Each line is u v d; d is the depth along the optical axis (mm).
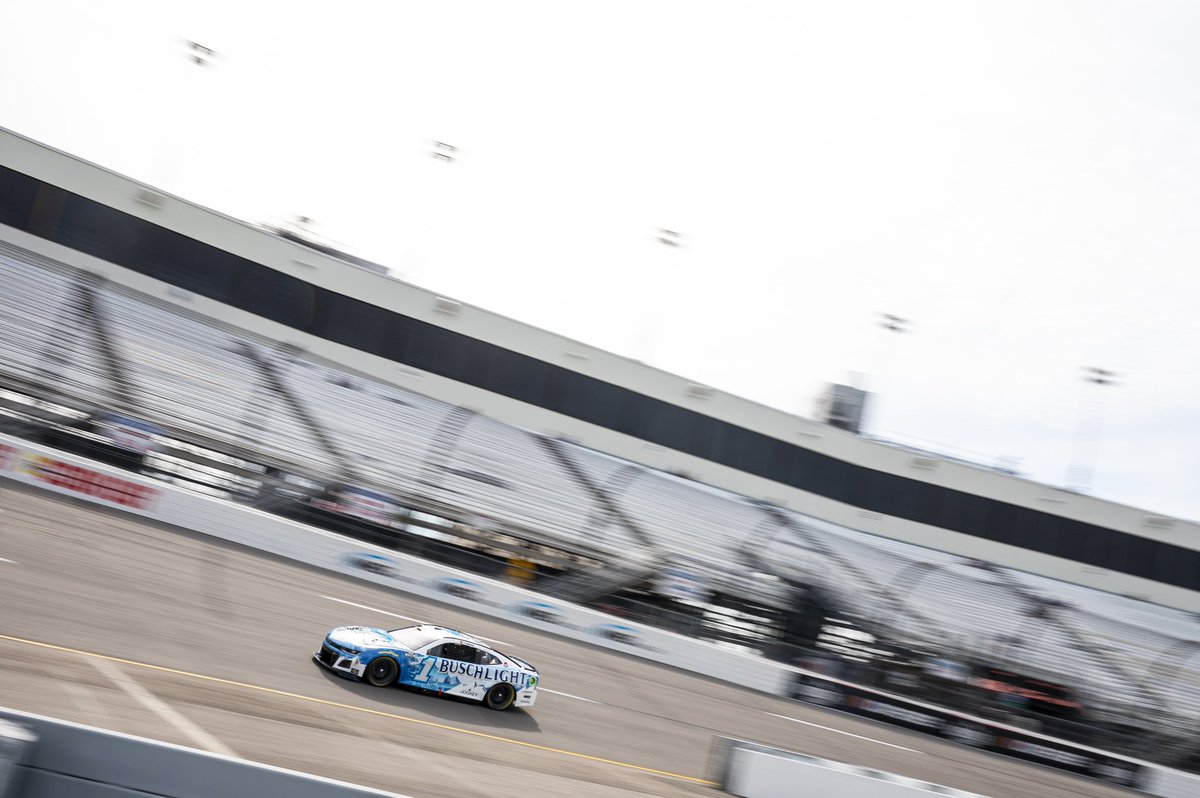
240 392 28094
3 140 29562
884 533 35219
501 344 32625
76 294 28906
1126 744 26812
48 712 8828
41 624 12117
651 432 33594
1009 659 28922
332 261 31625
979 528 35844
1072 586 35875
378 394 30828
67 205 30000
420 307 32125
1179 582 36531
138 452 24109
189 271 30656
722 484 34125
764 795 13414
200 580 17359
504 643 20234
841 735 20750
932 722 23859
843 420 40094
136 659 11734
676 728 17188
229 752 9055
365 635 14242
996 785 19703
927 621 29609
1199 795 23953
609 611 25156
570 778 11812
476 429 30938
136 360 27531
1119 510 36656
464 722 13258
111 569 16188
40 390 24547
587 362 33188
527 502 28672
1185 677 30453
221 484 24594
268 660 13492
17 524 17406
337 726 11078
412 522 26172
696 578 27781
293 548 22266
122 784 4012
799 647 26688
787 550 30922
